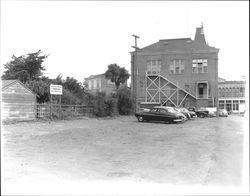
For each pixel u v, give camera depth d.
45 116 27.98
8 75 35.00
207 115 40.19
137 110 44.12
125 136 16.06
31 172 7.82
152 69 51.16
